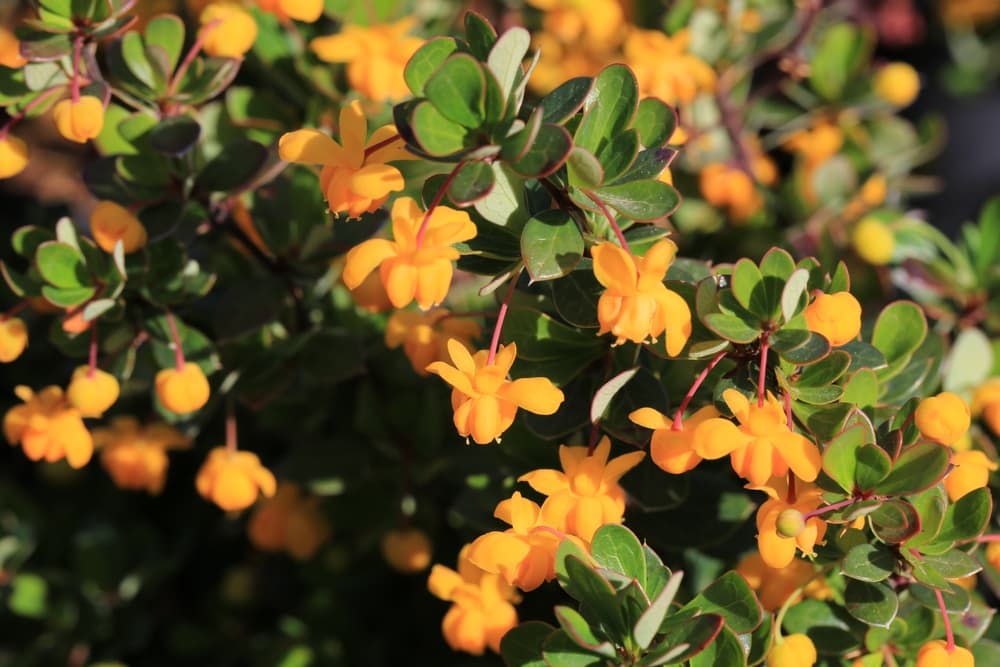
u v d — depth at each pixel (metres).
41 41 0.31
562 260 0.28
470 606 0.31
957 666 0.28
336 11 0.36
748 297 0.28
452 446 0.36
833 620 0.30
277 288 0.34
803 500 0.28
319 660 0.38
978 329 0.36
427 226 0.28
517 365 0.30
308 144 0.28
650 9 0.38
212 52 0.33
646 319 0.27
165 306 0.32
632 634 0.28
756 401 0.28
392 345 0.32
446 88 0.27
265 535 0.37
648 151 0.29
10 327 0.32
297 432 0.38
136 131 0.32
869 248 0.37
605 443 0.29
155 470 0.35
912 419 0.29
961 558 0.29
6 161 0.31
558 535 0.28
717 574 0.33
